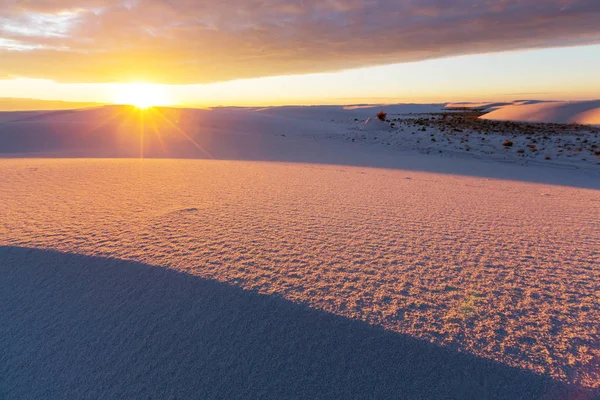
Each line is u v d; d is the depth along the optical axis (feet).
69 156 71.36
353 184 31.17
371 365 7.49
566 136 92.94
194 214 18.51
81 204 20.38
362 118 286.46
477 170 54.49
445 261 12.57
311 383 7.16
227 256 12.44
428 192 28.07
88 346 8.26
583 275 11.55
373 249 13.64
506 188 33.06
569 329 8.50
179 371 7.54
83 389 7.23
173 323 8.84
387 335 8.21
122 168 38.60
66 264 11.46
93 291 10.14
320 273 11.25
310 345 8.03
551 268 12.11
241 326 8.65
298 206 21.09
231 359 7.77
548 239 15.47
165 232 15.10
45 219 16.80
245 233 15.31
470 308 9.35
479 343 7.97
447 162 65.46
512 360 7.49
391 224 17.46
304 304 9.34
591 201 26.12
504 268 12.04
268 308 9.21
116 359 7.89
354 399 6.82
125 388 7.22
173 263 11.63
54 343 8.35
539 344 7.96
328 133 131.75
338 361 7.61
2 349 8.20
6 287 10.37
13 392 7.19
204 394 7.02
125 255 12.17
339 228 16.48
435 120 169.78
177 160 53.42
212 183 29.09
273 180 31.96
